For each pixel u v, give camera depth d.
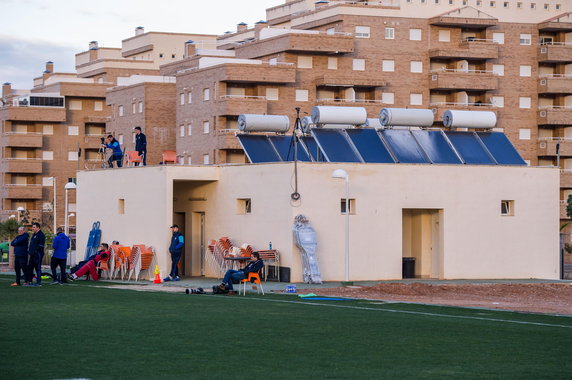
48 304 29.20
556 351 20.39
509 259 47.06
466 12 115.50
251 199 44.91
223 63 104.38
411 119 48.34
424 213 47.12
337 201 43.41
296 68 109.75
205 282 42.75
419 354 19.75
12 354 18.86
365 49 112.88
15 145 135.88
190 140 110.81
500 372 17.69
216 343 20.84
